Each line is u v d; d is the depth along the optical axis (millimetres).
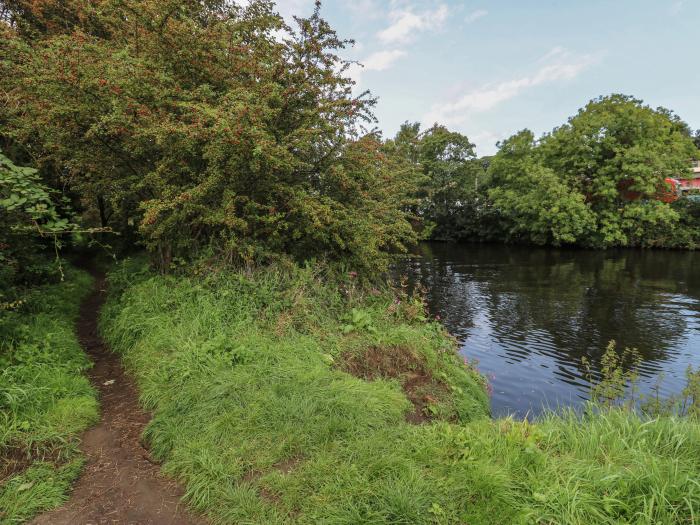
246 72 6082
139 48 5832
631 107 24297
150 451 3170
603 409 3842
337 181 6375
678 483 2305
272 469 2826
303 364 4113
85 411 3502
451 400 4500
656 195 25031
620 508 2248
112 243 13250
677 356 7973
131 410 3758
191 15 6465
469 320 10555
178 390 3691
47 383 3709
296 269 5750
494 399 6164
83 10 6328
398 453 2855
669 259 21359
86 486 2777
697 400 4789
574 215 23453
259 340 4441
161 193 5469
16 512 2441
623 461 2703
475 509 2352
